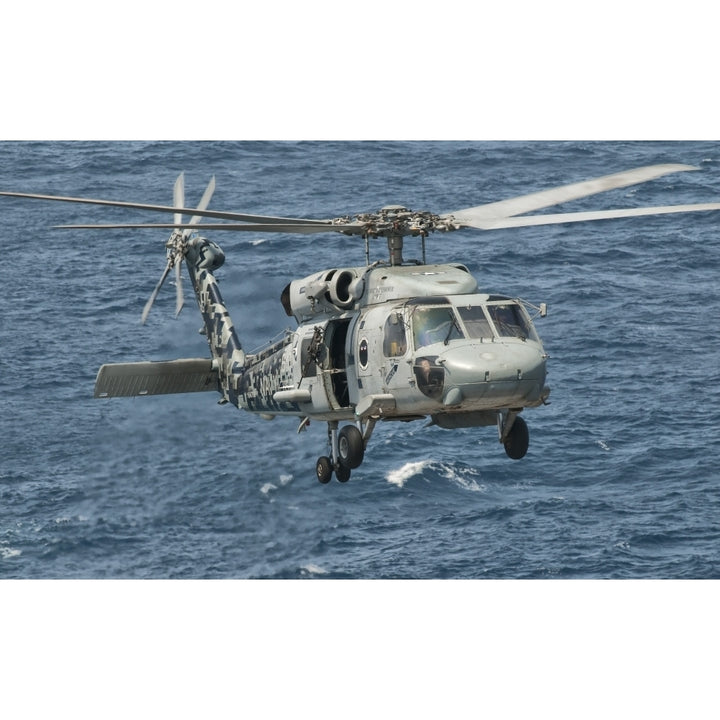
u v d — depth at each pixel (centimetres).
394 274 11206
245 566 18212
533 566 17875
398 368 10631
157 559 18688
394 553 18412
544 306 10906
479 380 10275
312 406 11738
